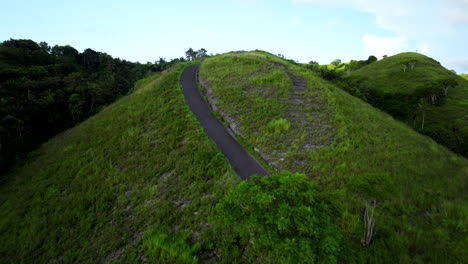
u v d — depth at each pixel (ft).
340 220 29.50
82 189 47.37
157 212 36.35
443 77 209.46
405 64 254.47
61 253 33.83
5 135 92.32
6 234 39.42
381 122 80.07
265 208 19.08
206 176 43.37
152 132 63.77
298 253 15.89
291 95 87.04
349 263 18.94
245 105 75.51
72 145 67.51
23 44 249.75
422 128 124.57
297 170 45.42
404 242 26.09
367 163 48.03
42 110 128.26
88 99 162.40
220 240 28.86
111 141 63.67
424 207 34.63
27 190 51.93
